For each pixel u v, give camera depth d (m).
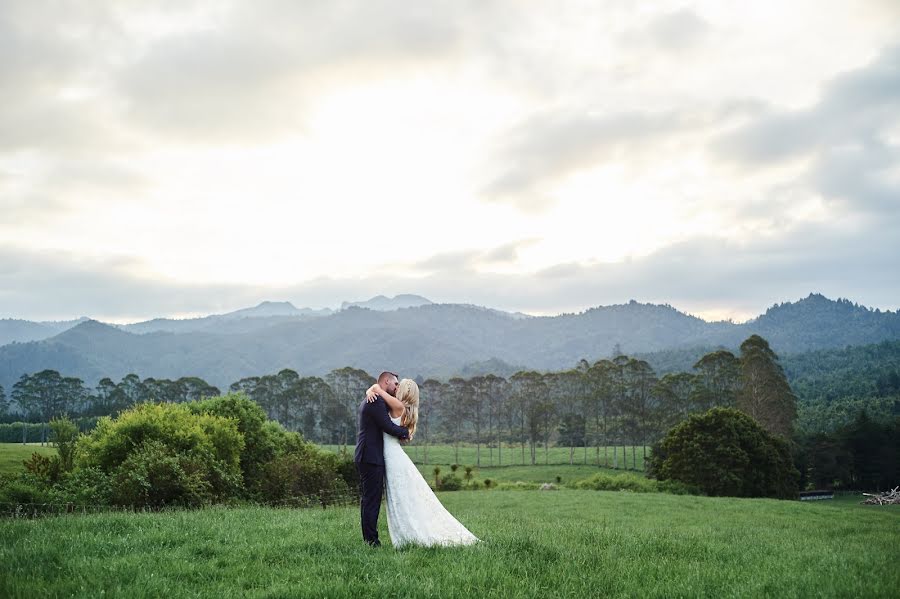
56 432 25.84
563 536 10.39
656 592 6.27
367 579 6.33
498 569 6.80
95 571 6.55
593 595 6.12
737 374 103.38
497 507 34.16
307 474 31.66
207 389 147.88
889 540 14.19
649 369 118.25
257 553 7.86
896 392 159.25
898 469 89.38
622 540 10.07
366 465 8.38
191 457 25.08
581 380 131.75
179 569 6.82
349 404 156.00
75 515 12.96
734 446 59.75
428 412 169.62
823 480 94.19
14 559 6.97
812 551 9.89
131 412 26.94
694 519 25.09
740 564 8.34
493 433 173.62
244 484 30.75
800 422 135.00
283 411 145.50
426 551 7.65
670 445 63.31
